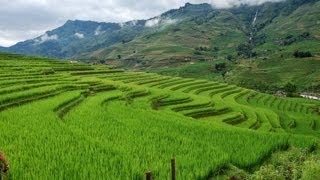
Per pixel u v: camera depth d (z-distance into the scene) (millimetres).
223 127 40312
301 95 173250
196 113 64625
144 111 47844
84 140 27688
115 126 34875
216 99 83938
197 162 23609
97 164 21875
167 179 20391
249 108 77188
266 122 65562
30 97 51656
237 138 33156
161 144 28359
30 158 22375
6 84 59406
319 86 188250
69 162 21734
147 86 91938
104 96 59969
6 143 26172
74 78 79875
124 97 63562
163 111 53406
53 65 104188
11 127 31547
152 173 21406
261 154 27531
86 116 39844
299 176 22234
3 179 17828
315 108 118688
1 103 45750
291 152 29000
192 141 29891
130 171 21125
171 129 35781
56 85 63031
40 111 40281
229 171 24047
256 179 22219
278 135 35812
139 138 29781
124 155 24031
